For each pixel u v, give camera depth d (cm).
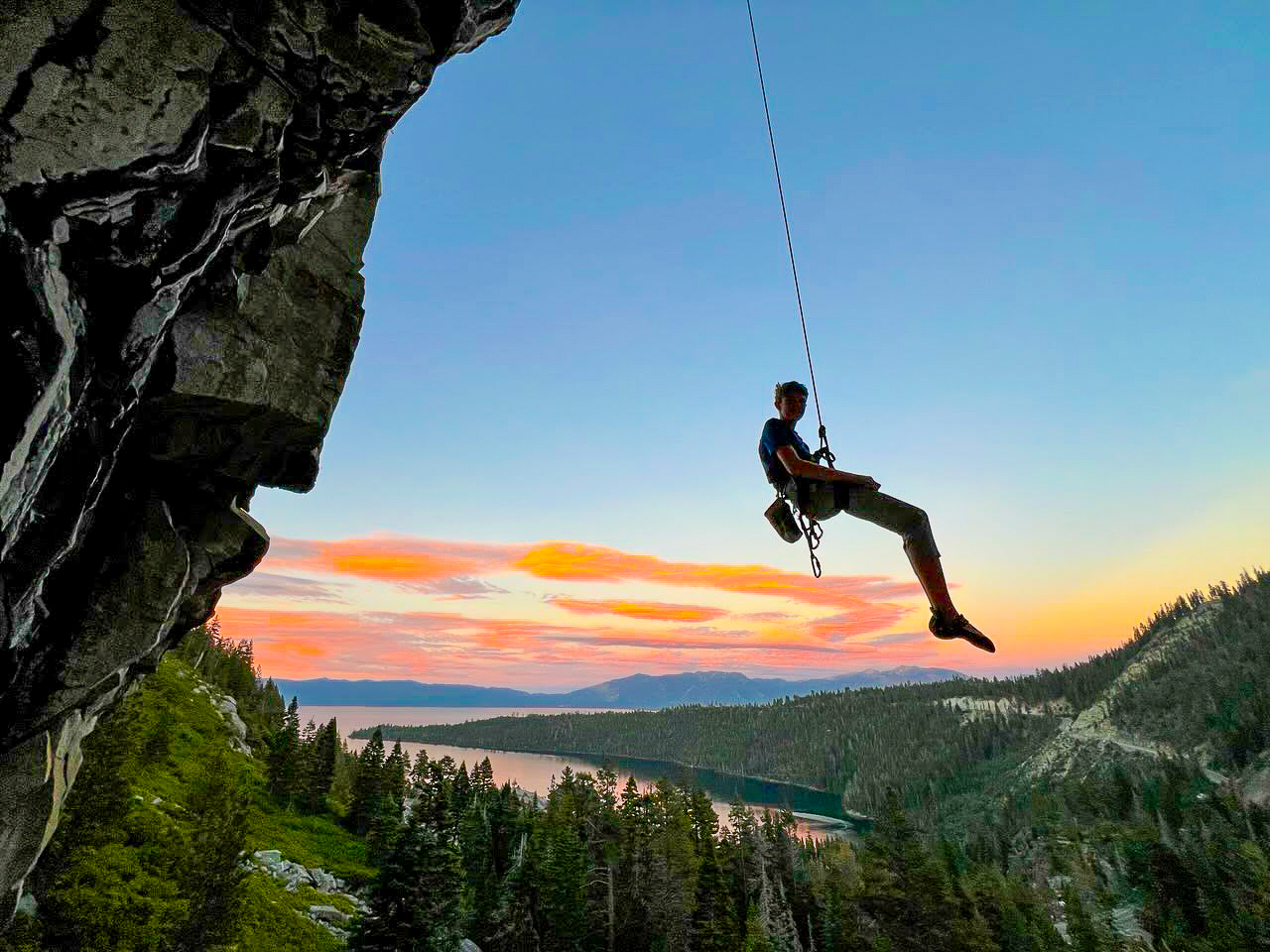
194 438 639
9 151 372
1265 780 16138
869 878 7388
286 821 7538
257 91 487
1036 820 17400
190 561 682
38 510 482
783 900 7544
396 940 3762
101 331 465
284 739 8644
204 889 3344
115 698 746
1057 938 8125
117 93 406
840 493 471
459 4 592
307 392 684
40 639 549
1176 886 9812
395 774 8969
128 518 612
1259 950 7875
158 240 461
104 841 3700
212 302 593
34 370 396
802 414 576
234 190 510
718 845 8381
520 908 6369
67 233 411
